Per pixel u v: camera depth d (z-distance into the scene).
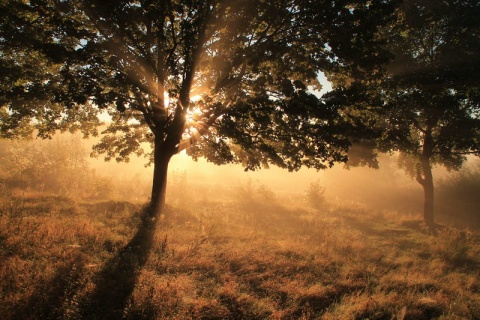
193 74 11.84
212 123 12.58
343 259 9.14
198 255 7.98
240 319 5.32
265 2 10.77
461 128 15.04
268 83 11.84
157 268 6.95
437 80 14.46
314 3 10.61
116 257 7.24
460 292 7.20
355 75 11.77
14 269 5.77
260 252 8.84
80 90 10.22
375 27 10.69
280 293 6.46
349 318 5.58
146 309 5.01
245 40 11.23
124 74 10.50
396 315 5.87
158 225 10.57
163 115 12.94
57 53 9.51
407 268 9.12
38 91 10.66
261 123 11.20
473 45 14.10
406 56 15.12
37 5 9.81
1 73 10.26
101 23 10.71
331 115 11.02
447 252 10.74
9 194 13.05
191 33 10.66
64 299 5.02
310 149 12.24
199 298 5.66
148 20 10.48
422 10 14.59
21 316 4.50
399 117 16.00
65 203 12.41
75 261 6.58
